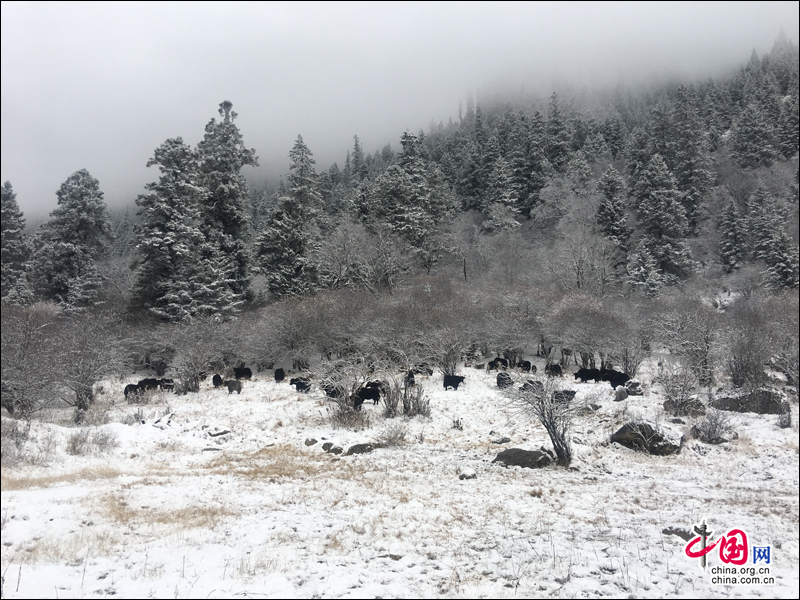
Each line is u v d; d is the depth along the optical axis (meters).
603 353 30.67
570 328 31.55
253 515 10.21
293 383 28.28
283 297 42.28
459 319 32.88
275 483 12.89
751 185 66.50
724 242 58.12
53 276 45.31
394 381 22.39
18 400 18.70
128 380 32.50
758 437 18.39
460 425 20.06
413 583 7.11
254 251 47.72
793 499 12.39
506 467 15.09
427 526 9.80
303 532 9.24
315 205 50.84
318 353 36.88
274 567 7.48
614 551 8.53
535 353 38.28
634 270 50.34
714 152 78.38
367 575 7.34
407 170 62.59
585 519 10.55
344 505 11.08
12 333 21.88
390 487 12.73
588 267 46.84
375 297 39.12
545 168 73.50
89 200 46.66
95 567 7.33
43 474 13.02
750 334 25.58
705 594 6.96
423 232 55.91
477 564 7.93
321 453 16.52
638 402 22.08
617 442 17.69
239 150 47.88
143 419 20.55
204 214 44.06
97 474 13.28
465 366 32.25
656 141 72.38
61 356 22.09
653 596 6.83
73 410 22.73
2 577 6.55
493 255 56.22
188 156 43.97
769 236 52.31
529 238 63.19
